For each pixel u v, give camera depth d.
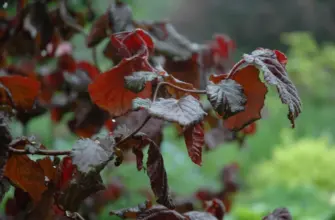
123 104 1.10
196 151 1.03
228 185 1.89
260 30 13.52
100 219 1.84
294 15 13.30
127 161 1.99
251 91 1.05
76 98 1.47
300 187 3.55
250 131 1.43
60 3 1.46
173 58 1.29
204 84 1.37
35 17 1.41
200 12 13.55
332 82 9.47
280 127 7.05
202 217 1.12
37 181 1.08
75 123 1.45
